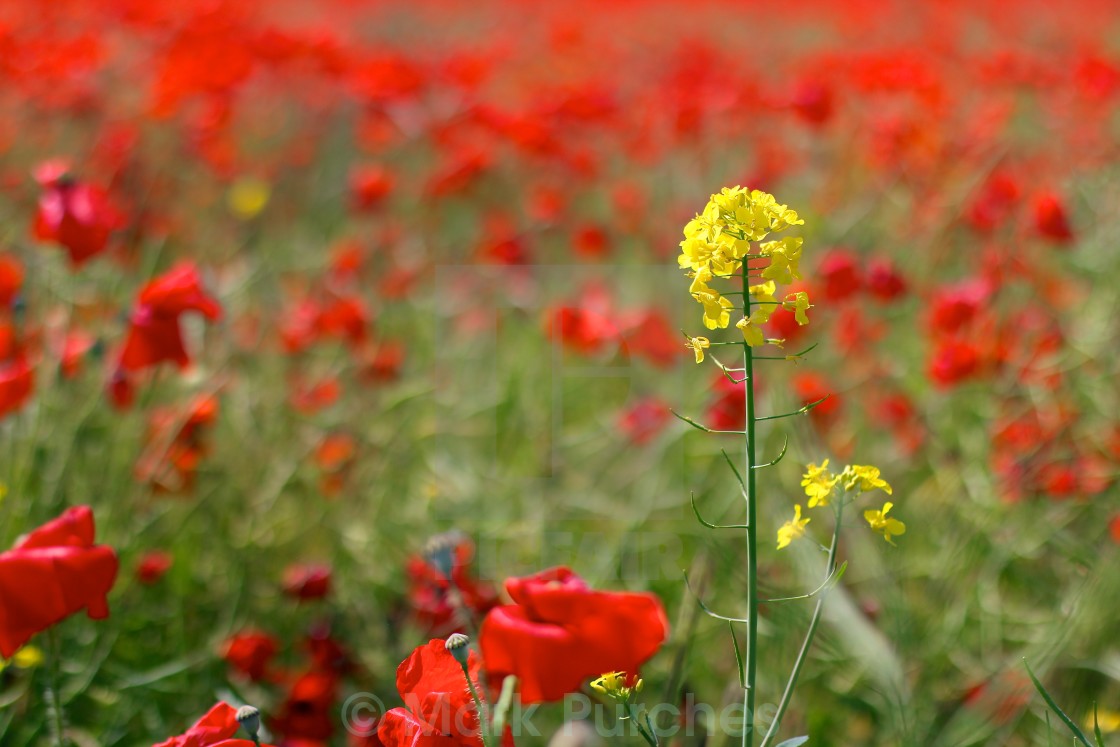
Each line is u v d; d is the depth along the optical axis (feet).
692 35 22.39
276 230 12.51
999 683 5.91
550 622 5.14
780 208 4.84
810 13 25.71
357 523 7.22
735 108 13.09
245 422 7.78
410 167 14.49
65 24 15.52
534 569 6.68
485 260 10.48
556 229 11.94
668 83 14.75
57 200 6.37
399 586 6.67
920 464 7.48
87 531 5.39
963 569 6.41
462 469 8.02
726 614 6.17
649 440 7.63
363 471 7.59
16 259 8.46
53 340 6.90
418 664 4.96
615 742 5.47
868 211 10.88
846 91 14.29
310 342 8.13
